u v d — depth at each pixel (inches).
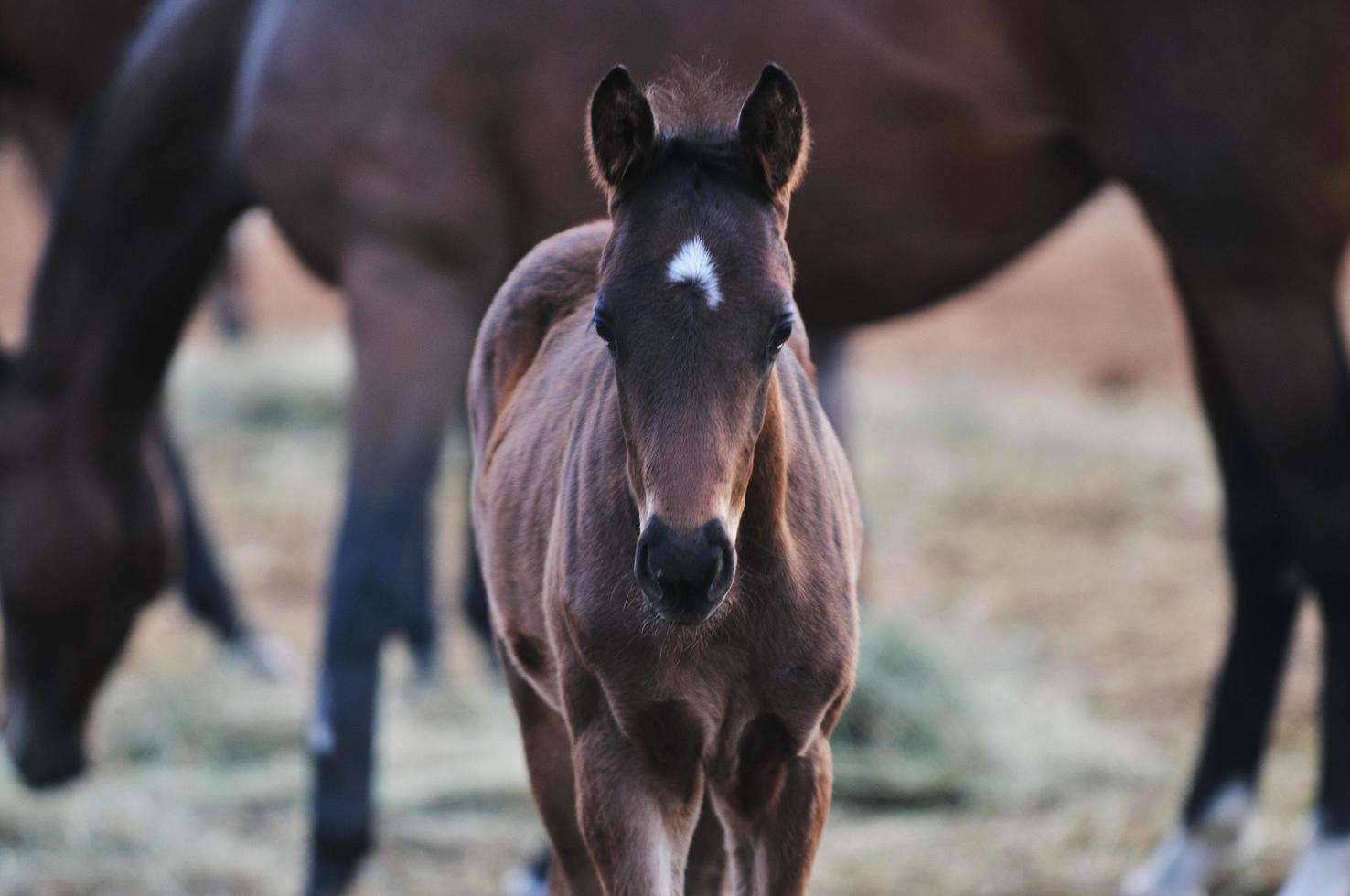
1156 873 327.3
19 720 371.6
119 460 369.1
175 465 469.1
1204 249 308.8
